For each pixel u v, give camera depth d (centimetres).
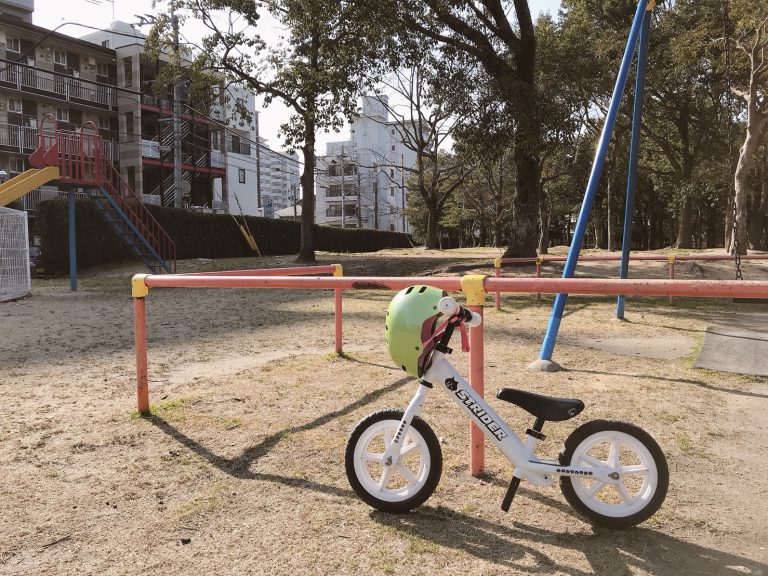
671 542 253
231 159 4644
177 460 350
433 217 3769
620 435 258
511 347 693
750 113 1952
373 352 665
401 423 272
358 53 1881
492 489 306
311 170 2209
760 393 490
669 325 877
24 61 3105
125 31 3566
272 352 686
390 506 278
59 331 856
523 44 1802
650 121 3406
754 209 3275
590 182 585
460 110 1791
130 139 3550
